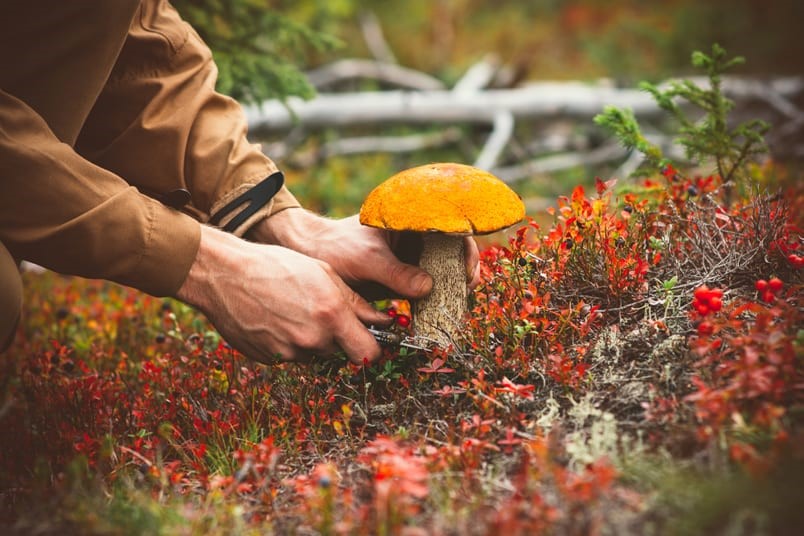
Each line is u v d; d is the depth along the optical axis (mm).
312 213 3037
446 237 2627
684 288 2723
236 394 2859
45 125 2533
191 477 2502
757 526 1740
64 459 2566
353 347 2641
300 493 2230
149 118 2961
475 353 2607
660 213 3062
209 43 5098
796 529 1722
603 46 10664
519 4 14055
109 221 2482
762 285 2400
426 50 12164
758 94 8047
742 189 3752
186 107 3002
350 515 2072
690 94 3803
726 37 10227
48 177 2439
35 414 2955
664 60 10250
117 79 2986
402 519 1925
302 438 2547
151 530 2049
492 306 2635
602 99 8117
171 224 2590
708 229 2973
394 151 8219
